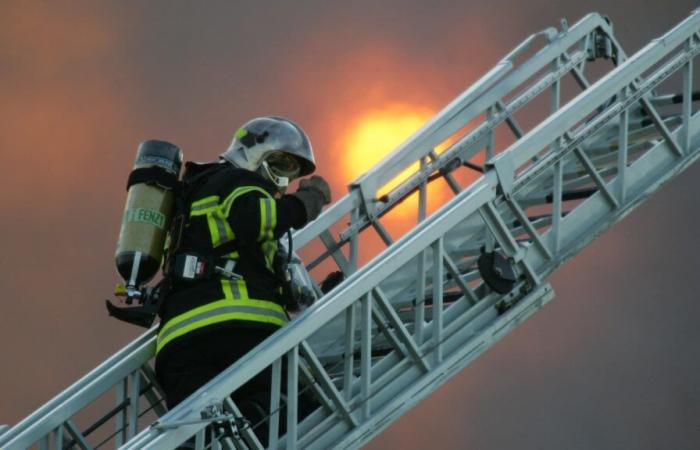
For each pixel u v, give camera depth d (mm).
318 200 13156
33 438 13914
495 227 14242
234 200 12852
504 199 14633
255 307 12891
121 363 14359
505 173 14492
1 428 14328
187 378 12805
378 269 13195
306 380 13195
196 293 12922
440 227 13656
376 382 13508
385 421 13289
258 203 12766
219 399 11977
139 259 13039
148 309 13172
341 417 13148
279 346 12367
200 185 13320
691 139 16359
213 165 13586
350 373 13250
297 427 13133
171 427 11617
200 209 13055
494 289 14086
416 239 13500
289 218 12891
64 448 14281
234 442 12336
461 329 14156
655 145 16688
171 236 13367
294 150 13750
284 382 13477
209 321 12742
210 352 12836
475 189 14234
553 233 15031
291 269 13273
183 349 12852
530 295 14477
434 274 13750
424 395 13570
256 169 13680
